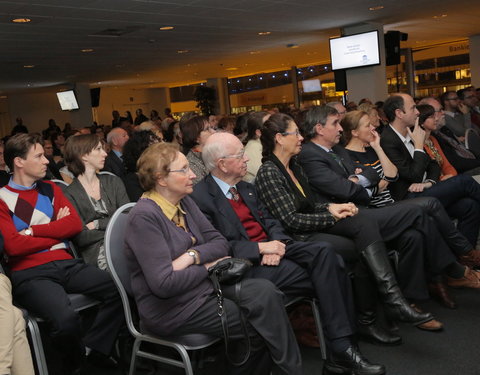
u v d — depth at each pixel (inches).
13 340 76.0
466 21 504.7
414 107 135.2
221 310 75.2
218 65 693.3
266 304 75.2
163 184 79.4
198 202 93.3
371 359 95.1
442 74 710.5
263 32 449.1
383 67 468.8
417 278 107.5
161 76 765.9
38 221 96.0
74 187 108.0
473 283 123.3
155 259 73.0
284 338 75.5
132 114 976.3
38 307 85.8
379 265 97.1
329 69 794.2
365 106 177.3
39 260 92.0
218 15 351.6
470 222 130.9
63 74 612.4
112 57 508.4
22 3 266.8
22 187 96.8
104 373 98.5
